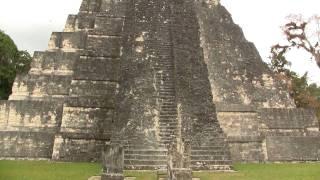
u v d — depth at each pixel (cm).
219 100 3122
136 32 2914
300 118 3219
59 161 2653
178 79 2595
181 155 1781
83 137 2717
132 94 2523
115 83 2905
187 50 2809
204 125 2414
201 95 2561
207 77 2692
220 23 3500
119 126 2381
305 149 3048
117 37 3141
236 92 3195
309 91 5344
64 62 3322
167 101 2503
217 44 3366
